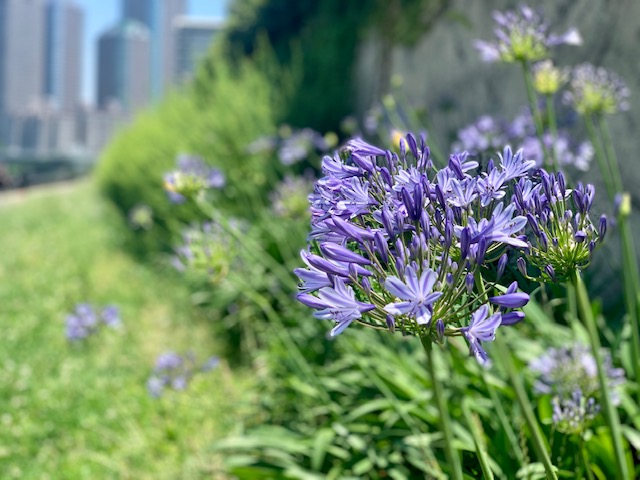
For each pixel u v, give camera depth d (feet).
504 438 2.25
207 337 5.33
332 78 10.19
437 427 2.53
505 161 1.19
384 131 4.53
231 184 6.55
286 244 4.69
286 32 13.51
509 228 1.13
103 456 3.34
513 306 1.11
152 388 3.59
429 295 1.09
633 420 2.35
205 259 2.51
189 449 3.39
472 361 2.67
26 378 4.49
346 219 1.19
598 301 3.00
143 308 6.42
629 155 3.51
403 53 8.19
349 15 10.05
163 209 7.75
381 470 2.71
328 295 1.14
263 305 3.02
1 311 6.15
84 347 4.92
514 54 2.43
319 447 2.63
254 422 3.53
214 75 13.04
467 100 6.01
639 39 3.49
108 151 13.88
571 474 2.00
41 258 8.78
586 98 2.69
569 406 1.87
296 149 4.85
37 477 3.32
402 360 2.98
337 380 3.11
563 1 4.18
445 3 6.73
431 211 1.20
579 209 1.28
